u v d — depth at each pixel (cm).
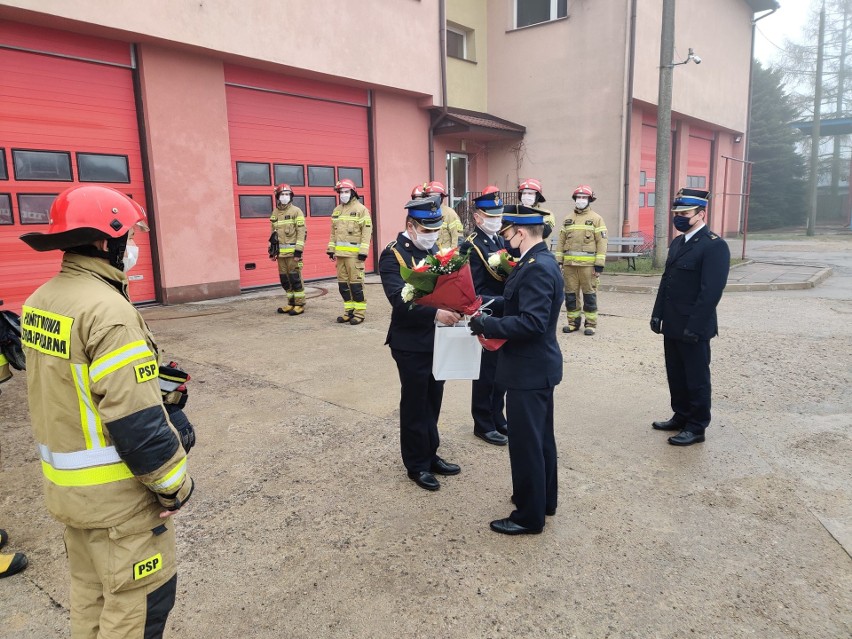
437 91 1393
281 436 449
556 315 309
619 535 316
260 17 1016
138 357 169
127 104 917
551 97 1525
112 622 179
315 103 1204
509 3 1565
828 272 1278
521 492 312
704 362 422
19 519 337
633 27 1383
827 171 4072
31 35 806
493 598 267
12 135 801
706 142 2103
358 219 834
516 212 302
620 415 488
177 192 968
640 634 243
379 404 516
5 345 245
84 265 178
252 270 1130
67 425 173
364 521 333
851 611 255
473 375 333
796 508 341
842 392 534
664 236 1350
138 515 179
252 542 313
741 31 2097
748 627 246
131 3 848
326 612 259
